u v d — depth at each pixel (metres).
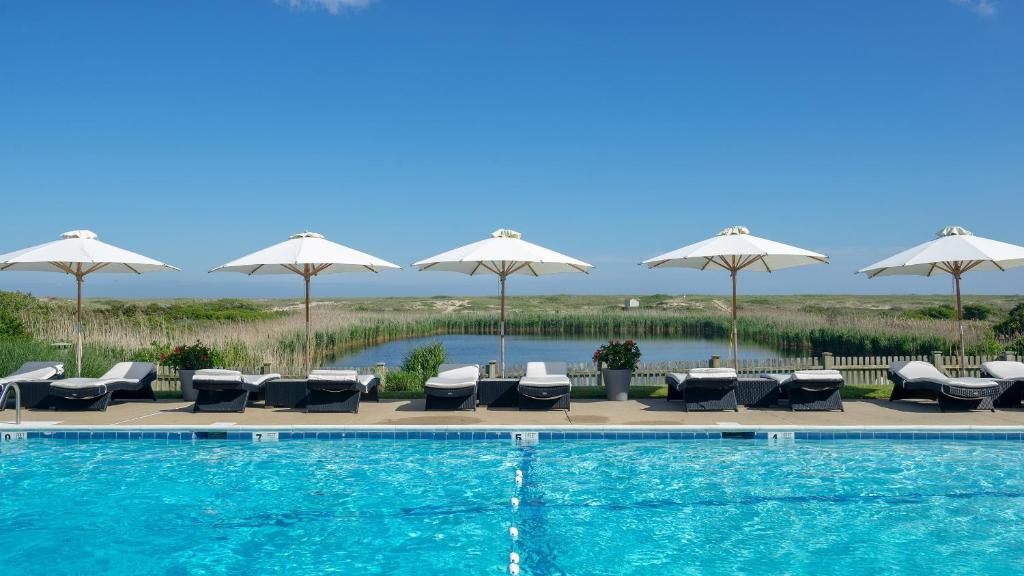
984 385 10.71
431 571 5.39
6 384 11.17
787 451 8.95
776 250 11.69
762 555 5.66
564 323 45.56
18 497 7.16
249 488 7.46
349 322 35.16
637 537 6.07
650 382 14.59
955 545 5.83
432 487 7.49
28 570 5.38
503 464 8.41
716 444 9.36
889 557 5.59
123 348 18.27
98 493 7.27
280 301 88.38
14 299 24.36
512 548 5.85
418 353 18.05
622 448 9.16
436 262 12.51
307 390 11.19
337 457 8.74
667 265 13.95
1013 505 6.84
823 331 30.08
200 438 9.66
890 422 9.95
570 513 6.69
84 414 10.91
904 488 7.39
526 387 11.04
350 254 12.65
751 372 14.78
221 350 17.47
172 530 6.26
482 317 45.75
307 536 6.11
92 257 11.96
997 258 11.05
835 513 6.63
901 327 26.52
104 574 5.32
